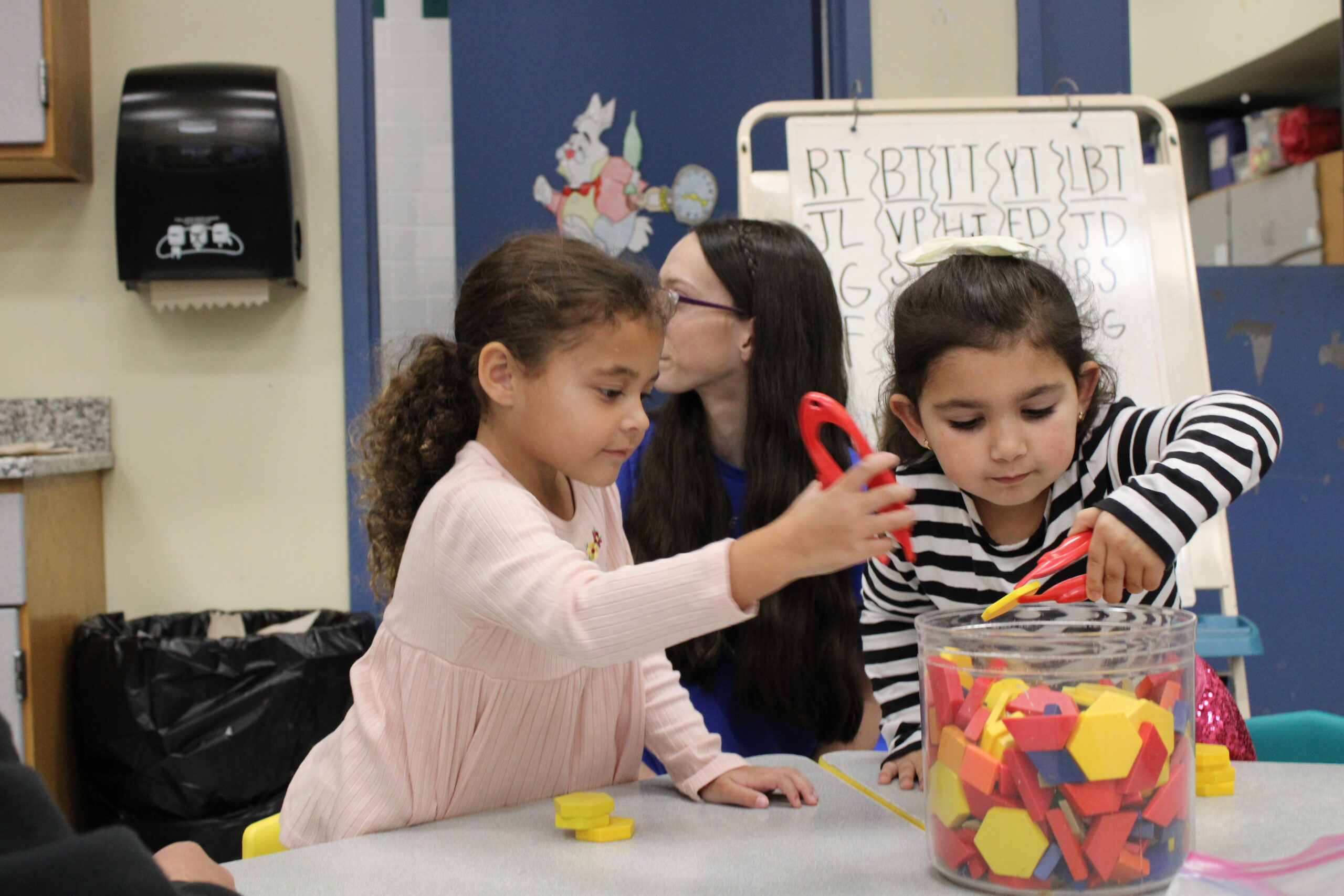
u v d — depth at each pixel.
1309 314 2.18
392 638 0.87
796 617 1.24
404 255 2.87
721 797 0.77
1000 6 2.24
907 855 0.63
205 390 2.17
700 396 1.36
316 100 2.18
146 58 2.16
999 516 0.98
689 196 2.44
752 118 1.81
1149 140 3.21
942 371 0.84
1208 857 0.52
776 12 2.43
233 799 1.81
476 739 0.87
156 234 2.00
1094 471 0.94
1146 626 0.63
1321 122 2.72
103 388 2.15
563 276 0.79
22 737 1.76
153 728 1.79
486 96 2.42
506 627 0.78
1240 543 2.19
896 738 0.96
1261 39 2.68
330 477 2.18
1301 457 2.19
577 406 0.78
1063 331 0.84
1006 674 0.57
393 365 1.01
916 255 0.92
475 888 0.59
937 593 1.00
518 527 0.73
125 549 2.15
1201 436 0.79
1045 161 1.79
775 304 1.28
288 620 2.13
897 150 1.78
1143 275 1.75
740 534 1.34
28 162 1.97
